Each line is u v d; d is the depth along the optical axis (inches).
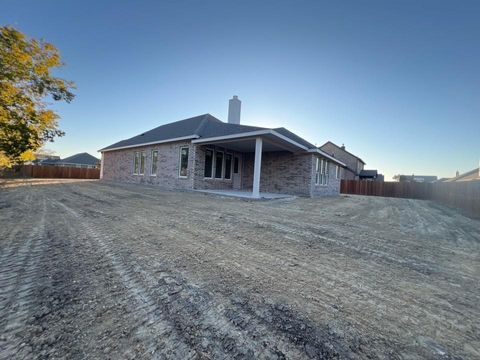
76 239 144.0
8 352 55.0
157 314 73.1
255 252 136.6
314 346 62.6
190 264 114.0
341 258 134.7
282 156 598.9
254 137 430.9
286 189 587.2
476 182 424.2
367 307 84.2
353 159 1342.3
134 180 687.7
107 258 116.2
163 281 95.0
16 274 95.7
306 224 223.3
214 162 557.3
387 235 201.5
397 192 959.6
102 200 314.2
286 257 131.1
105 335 62.6
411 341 66.8
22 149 448.5
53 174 1008.2
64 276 95.6
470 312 84.4
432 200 818.8
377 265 127.0
